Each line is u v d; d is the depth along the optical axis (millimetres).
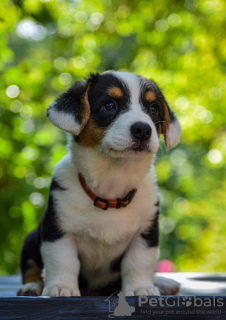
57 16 1716
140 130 838
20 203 1724
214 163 1955
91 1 1785
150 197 890
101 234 870
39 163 1748
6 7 1589
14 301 740
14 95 1679
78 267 855
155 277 1027
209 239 2188
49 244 859
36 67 1816
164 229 2488
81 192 870
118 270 916
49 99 1808
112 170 875
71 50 1880
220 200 2215
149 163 895
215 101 1853
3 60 1664
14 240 1786
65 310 743
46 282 852
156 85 951
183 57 1836
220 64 1864
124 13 1783
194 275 1383
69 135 926
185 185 2336
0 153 1723
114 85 895
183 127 1772
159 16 1807
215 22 1798
